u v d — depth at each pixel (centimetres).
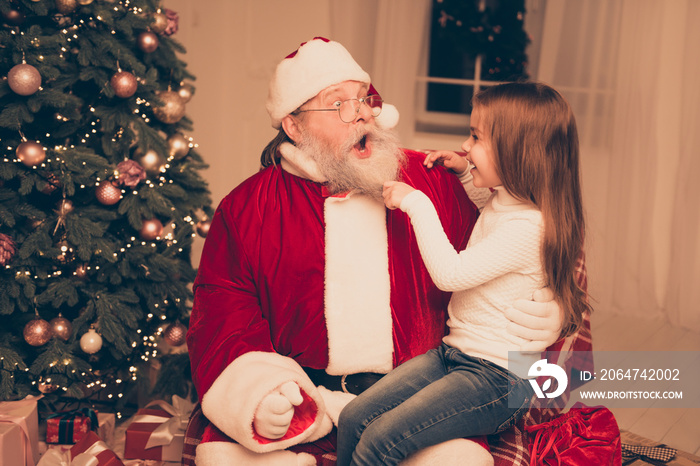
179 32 376
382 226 170
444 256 147
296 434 150
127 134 214
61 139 212
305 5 372
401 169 178
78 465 171
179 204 236
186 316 232
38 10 195
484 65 391
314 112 166
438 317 174
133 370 217
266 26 377
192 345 165
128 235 220
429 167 180
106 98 216
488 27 381
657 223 359
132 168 205
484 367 147
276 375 144
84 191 214
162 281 218
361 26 375
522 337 149
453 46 393
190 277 238
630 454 218
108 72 209
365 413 148
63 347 198
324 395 162
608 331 340
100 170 202
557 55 360
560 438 162
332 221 167
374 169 163
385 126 182
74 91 215
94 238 202
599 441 161
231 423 144
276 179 176
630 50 346
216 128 386
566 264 150
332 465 154
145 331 224
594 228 363
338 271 166
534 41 382
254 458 147
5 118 186
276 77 172
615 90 351
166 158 223
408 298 170
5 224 196
